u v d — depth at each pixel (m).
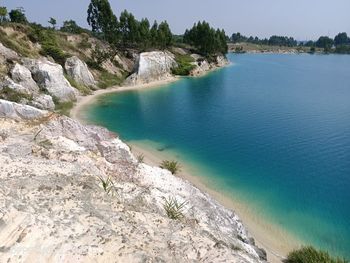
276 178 39.66
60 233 13.40
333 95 96.44
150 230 16.06
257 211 32.44
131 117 68.06
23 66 69.69
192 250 14.92
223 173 40.75
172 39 159.25
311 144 52.47
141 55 115.56
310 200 34.69
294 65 190.25
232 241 21.45
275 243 27.80
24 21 102.62
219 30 187.12
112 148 29.86
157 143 51.62
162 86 110.88
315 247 27.45
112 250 13.12
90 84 96.00
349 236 28.98
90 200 16.77
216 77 134.62
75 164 22.25
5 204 14.28
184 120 67.00
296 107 80.38
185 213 22.06
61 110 66.31
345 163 44.53
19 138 26.23
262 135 57.25
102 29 132.25
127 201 19.58
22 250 12.26
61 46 100.62
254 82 121.94
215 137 55.69
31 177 17.98
